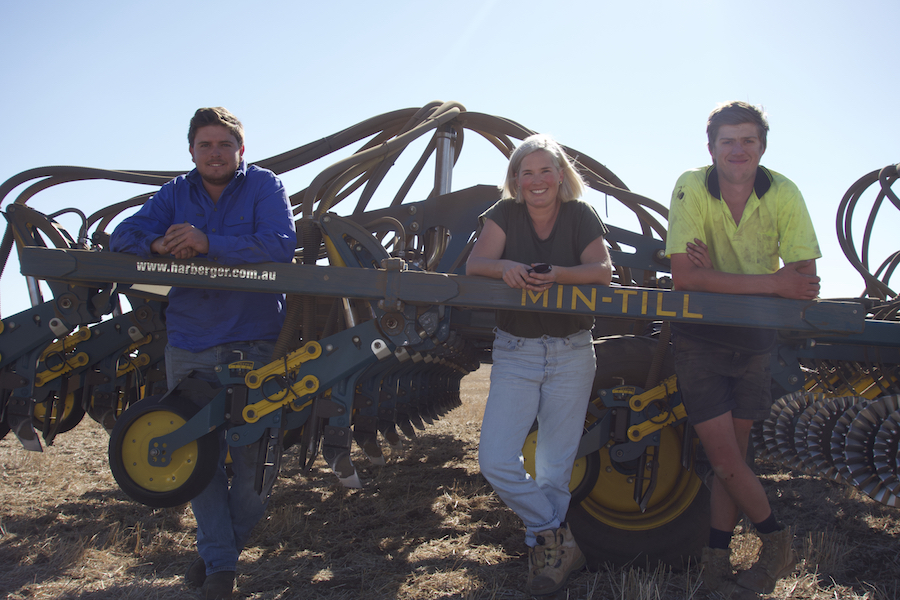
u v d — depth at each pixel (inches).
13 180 146.5
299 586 101.7
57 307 126.3
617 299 87.9
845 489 170.2
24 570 107.3
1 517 140.3
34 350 131.9
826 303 85.5
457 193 152.0
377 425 160.9
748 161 87.4
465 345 200.1
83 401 155.9
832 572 108.2
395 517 145.6
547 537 89.4
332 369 103.3
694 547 107.7
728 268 94.7
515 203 95.4
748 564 109.7
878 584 102.2
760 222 90.6
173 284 95.4
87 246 146.0
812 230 87.7
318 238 119.4
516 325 93.3
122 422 102.5
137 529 132.9
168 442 100.1
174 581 102.7
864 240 193.8
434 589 99.2
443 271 150.8
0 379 130.4
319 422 112.0
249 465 103.5
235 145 104.1
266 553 119.3
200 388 103.4
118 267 95.7
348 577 106.0
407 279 93.7
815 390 176.2
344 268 95.3
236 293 103.8
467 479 190.4
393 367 148.7
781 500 163.8
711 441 91.7
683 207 91.3
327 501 162.2
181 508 148.9
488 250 93.8
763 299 86.1
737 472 90.6
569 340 92.7
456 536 130.8
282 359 103.5
